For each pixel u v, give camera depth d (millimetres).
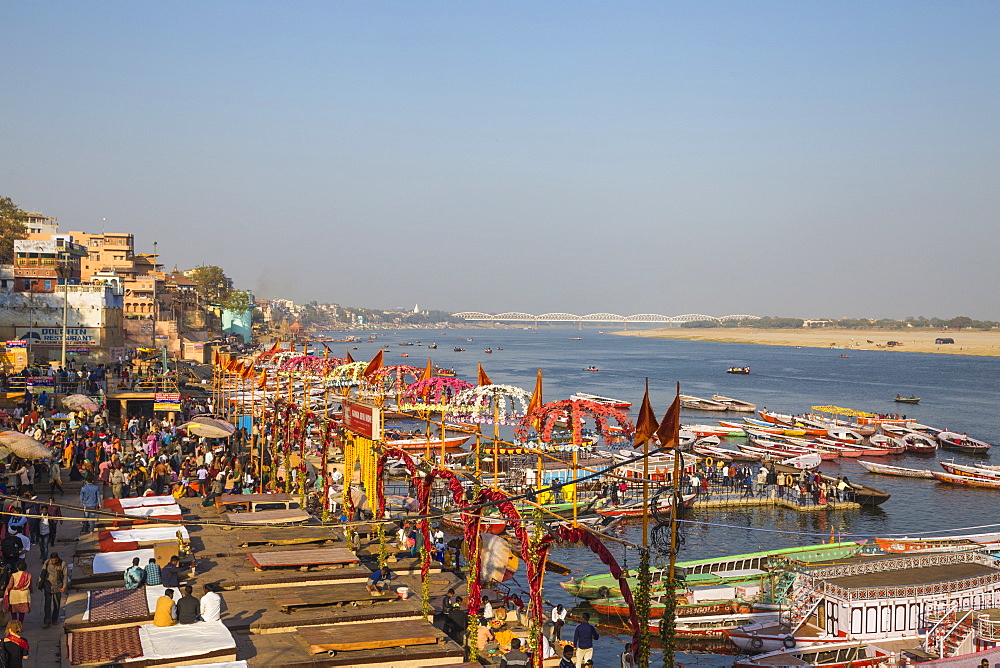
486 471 48812
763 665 27047
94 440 43375
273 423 52438
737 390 158000
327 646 20656
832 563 31422
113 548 28375
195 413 66188
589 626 24000
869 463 76188
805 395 149250
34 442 31781
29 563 27234
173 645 19688
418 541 31469
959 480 69188
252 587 25906
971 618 27750
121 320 95125
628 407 109938
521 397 29750
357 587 26156
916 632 28391
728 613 32656
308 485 43125
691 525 51688
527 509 38938
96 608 22188
